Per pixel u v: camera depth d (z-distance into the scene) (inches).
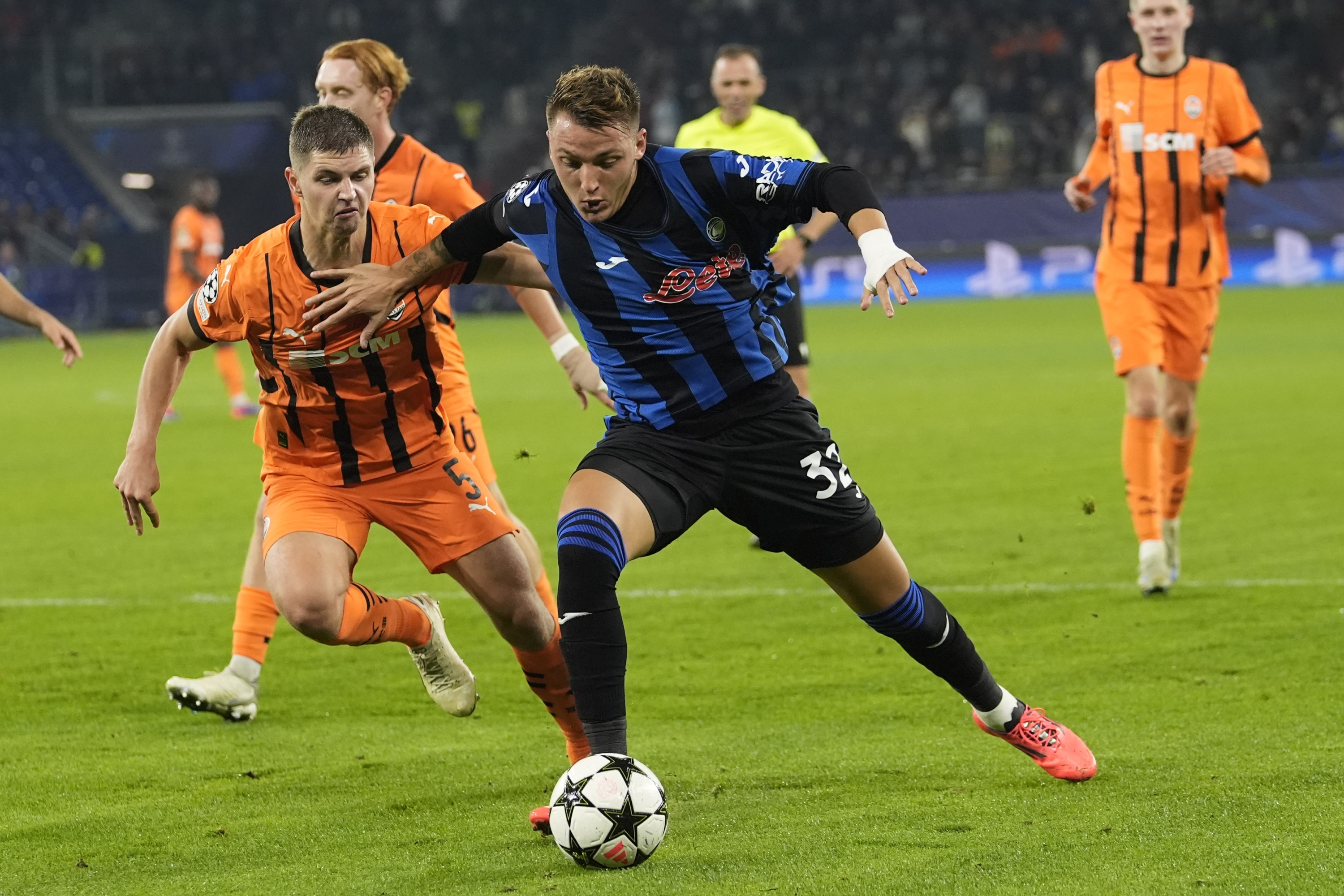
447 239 544.7
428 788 585.9
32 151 4827.8
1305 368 2182.6
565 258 519.8
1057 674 729.6
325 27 5191.9
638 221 507.2
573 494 512.1
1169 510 933.8
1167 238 940.6
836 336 3216.0
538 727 676.7
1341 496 1203.9
